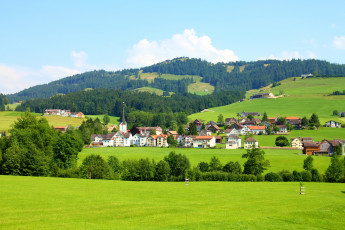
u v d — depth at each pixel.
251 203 67.38
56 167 111.69
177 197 73.06
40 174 108.81
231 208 62.28
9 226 48.38
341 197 77.88
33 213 55.72
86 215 55.06
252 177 113.88
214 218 54.47
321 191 87.31
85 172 110.12
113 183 92.44
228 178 113.81
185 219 53.41
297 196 77.12
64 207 60.25
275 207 63.59
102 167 112.12
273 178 113.88
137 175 113.25
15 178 95.19
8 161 106.94
